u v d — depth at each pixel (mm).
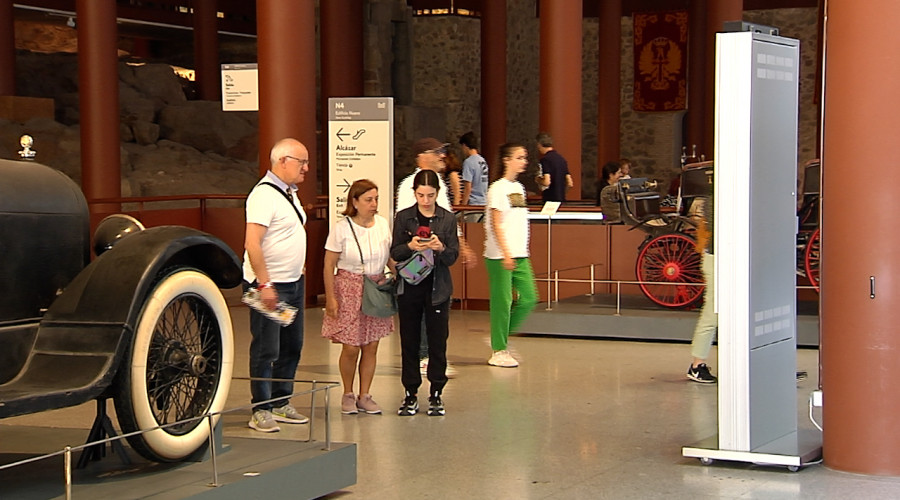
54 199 4430
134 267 4230
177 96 22125
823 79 5281
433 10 23078
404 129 21844
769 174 5438
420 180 6461
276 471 4555
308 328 10156
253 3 23562
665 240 9602
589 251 10906
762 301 5445
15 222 4211
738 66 5258
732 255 5348
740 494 4973
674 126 24281
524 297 8227
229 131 21250
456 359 8578
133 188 18219
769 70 5391
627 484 5180
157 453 4348
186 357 4504
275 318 5684
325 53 17969
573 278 10984
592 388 7445
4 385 4004
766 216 5441
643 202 10000
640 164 24656
